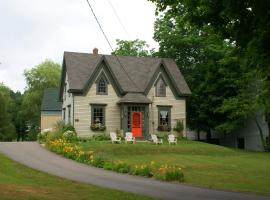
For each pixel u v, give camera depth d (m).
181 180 20.45
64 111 45.34
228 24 15.17
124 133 41.00
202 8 15.46
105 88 41.81
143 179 20.88
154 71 43.66
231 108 43.31
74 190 15.91
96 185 17.88
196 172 23.97
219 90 46.81
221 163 28.73
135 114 42.00
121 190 16.75
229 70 44.66
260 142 47.28
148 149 33.16
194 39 48.03
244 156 35.25
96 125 40.78
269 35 13.35
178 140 41.62
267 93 20.48
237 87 45.19
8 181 17.20
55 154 29.80
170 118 43.62
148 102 41.59
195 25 15.81
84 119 40.66
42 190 15.30
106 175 21.75
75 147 29.62
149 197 14.97
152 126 42.84
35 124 87.75
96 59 44.41
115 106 41.94
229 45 17.53
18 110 96.06
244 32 14.43
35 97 85.81
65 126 39.97
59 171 22.17
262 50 14.03
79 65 42.84
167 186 18.50
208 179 21.19
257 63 14.86
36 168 22.75
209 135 52.59
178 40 48.94
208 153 34.94
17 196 13.12
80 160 26.89
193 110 50.09
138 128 41.88
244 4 13.62
